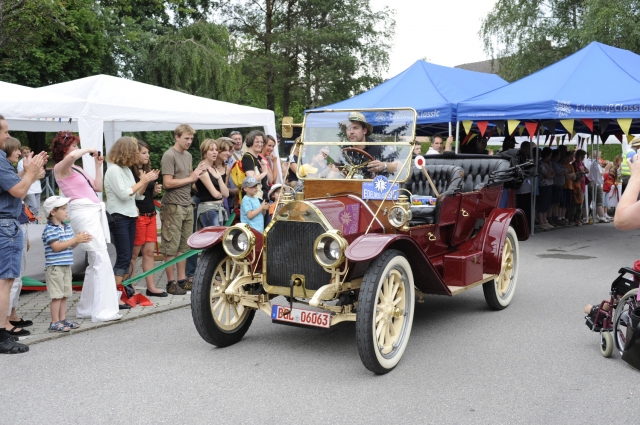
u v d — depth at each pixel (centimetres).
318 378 416
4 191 457
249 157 705
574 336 520
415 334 528
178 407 365
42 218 1363
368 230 457
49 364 444
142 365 442
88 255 562
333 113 520
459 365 444
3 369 432
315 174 516
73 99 656
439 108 1197
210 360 455
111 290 564
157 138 2202
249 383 406
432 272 472
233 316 527
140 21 2656
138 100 731
